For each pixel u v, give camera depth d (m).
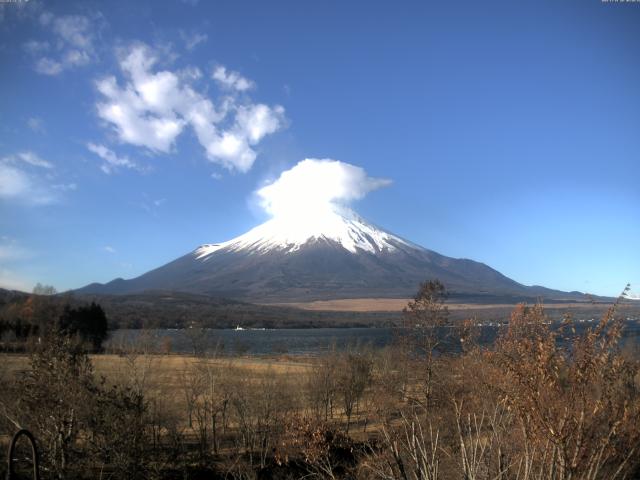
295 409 41.31
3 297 100.25
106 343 90.56
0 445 28.62
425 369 34.16
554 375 9.76
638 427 9.24
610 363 9.87
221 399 41.12
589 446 9.38
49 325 45.62
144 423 29.91
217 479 32.91
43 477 26.11
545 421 9.51
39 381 26.12
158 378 43.25
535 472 10.67
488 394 15.09
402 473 11.54
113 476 27.59
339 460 24.58
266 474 31.25
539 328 11.29
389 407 30.75
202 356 56.53
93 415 26.42
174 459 33.62
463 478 11.26
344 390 43.47
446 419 20.33
